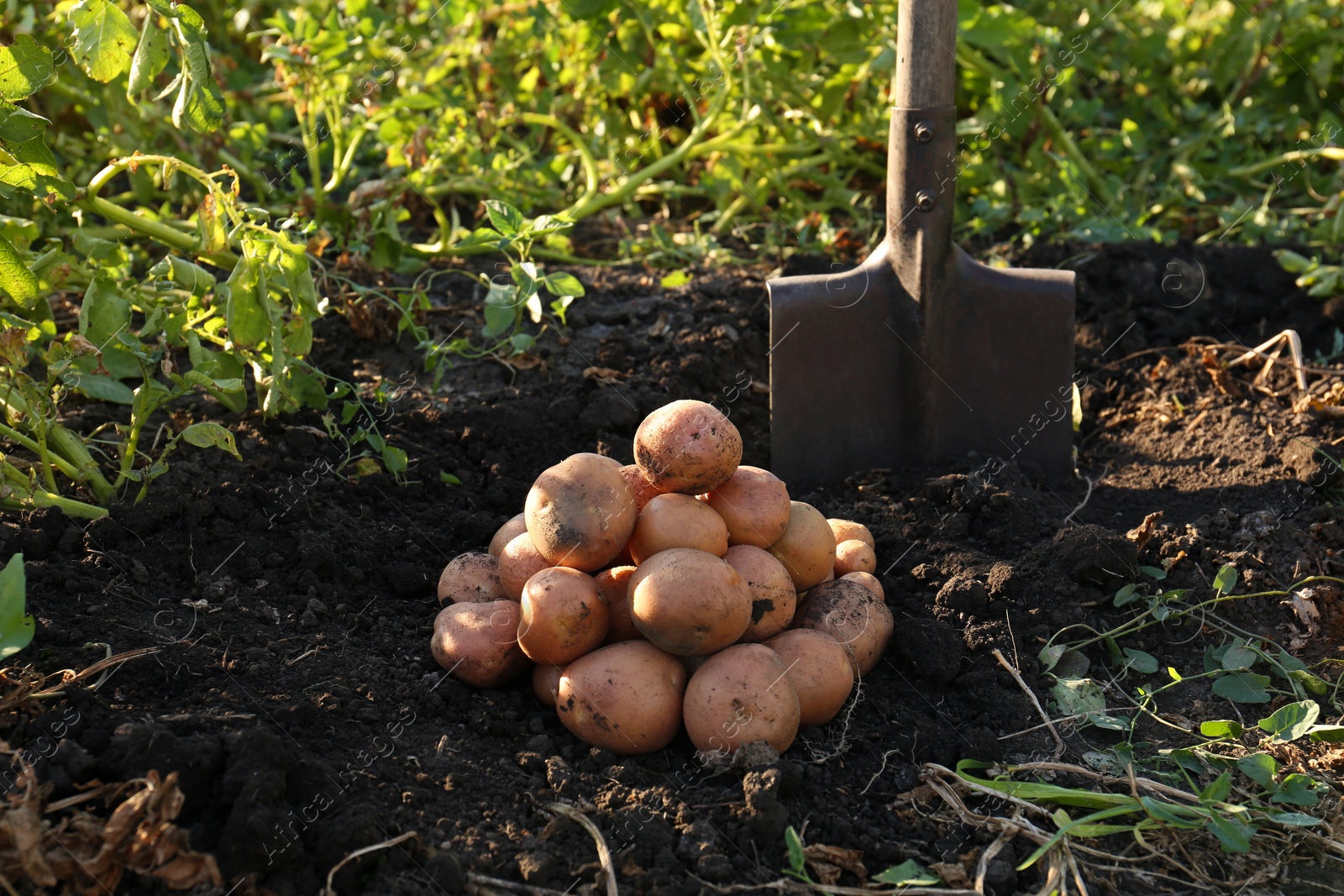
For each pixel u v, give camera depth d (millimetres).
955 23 1156
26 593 983
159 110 1477
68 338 1062
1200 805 934
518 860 887
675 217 1710
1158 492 1192
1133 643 1062
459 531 1122
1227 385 1287
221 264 1247
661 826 903
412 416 1224
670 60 1578
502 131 1691
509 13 1623
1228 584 1071
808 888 888
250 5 1690
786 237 1578
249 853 859
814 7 1502
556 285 1225
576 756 950
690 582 919
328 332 1331
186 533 1066
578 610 938
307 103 1466
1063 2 1831
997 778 949
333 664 983
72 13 1051
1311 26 1842
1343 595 1073
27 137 1036
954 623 1058
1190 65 2037
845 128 1665
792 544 990
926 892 886
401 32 1594
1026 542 1119
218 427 1068
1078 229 1529
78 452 1084
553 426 1229
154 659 948
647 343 1334
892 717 990
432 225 1635
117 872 849
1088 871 911
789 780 926
